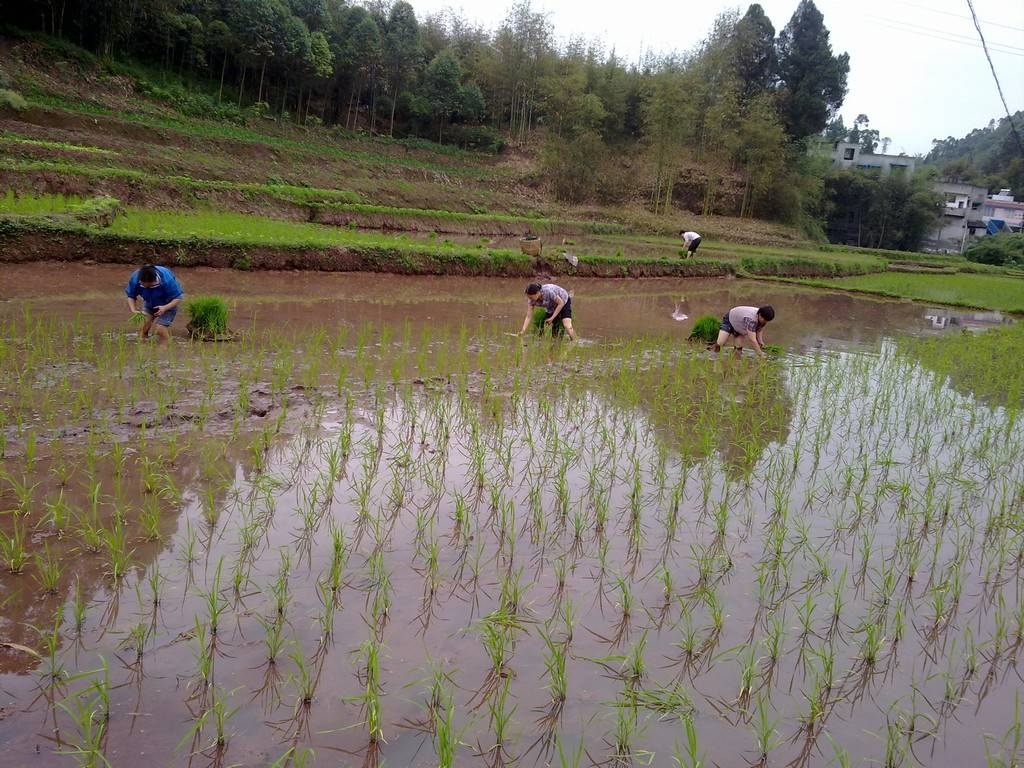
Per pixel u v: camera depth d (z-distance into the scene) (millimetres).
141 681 2678
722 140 54156
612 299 17766
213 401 6055
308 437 5496
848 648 3291
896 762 2561
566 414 6789
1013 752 2570
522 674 2918
